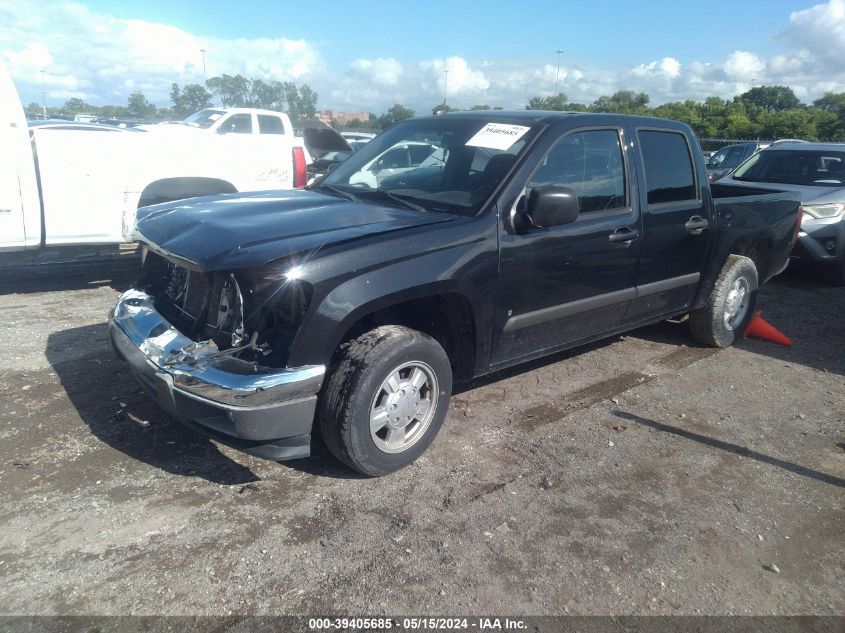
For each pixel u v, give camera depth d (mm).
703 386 4980
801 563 3018
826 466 3881
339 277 3068
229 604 2594
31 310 6031
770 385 5066
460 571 2836
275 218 3533
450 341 3941
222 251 3105
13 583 2658
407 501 3320
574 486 3535
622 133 4496
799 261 8234
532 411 4410
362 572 2801
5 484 3311
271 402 2949
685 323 6086
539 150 3945
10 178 5684
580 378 5020
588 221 4184
